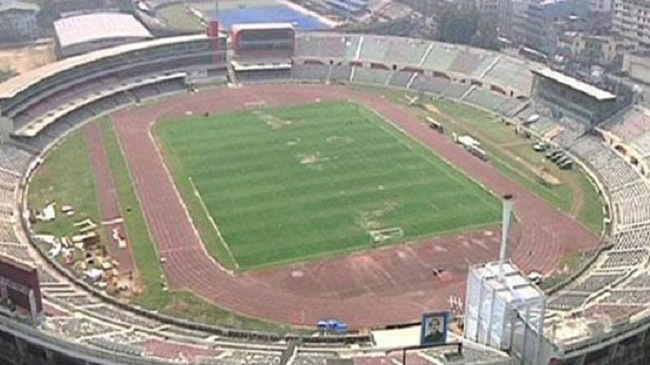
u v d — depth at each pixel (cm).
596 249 11862
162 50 19250
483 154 15300
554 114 16950
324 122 17038
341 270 11181
